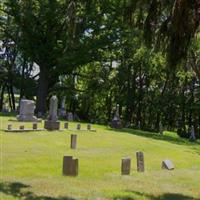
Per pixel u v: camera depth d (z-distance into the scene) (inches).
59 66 2185.0
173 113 2687.0
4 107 2903.5
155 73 2495.1
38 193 486.3
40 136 1066.1
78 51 2085.4
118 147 1081.4
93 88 2480.3
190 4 544.7
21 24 2143.2
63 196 482.3
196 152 1248.2
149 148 1157.7
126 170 700.7
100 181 608.1
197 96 2608.3
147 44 595.8
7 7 2150.6
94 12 2016.5
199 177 738.2
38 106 2244.1
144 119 2748.5
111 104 2800.2
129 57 2405.3
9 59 2723.9
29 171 648.4
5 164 676.1
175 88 2650.1
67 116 2005.4
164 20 596.4
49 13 2065.7
